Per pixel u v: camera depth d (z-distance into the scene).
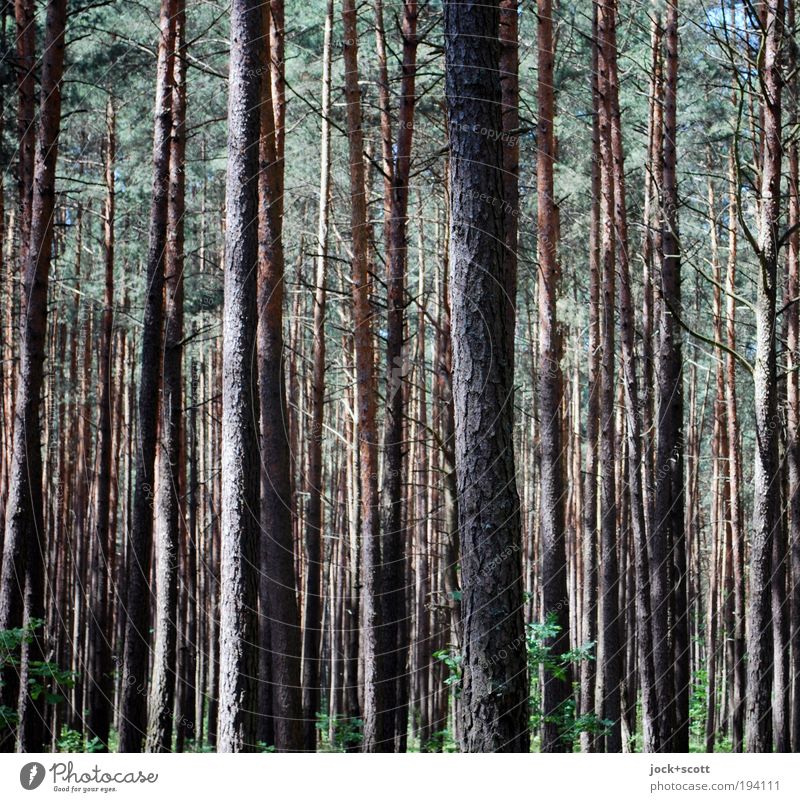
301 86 18.91
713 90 19.05
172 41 13.56
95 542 25.55
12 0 15.09
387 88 15.66
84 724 22.28
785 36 11.27
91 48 19.12
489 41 7.50
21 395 12.03
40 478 12.07
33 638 11.66
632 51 20.34
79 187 25.55
